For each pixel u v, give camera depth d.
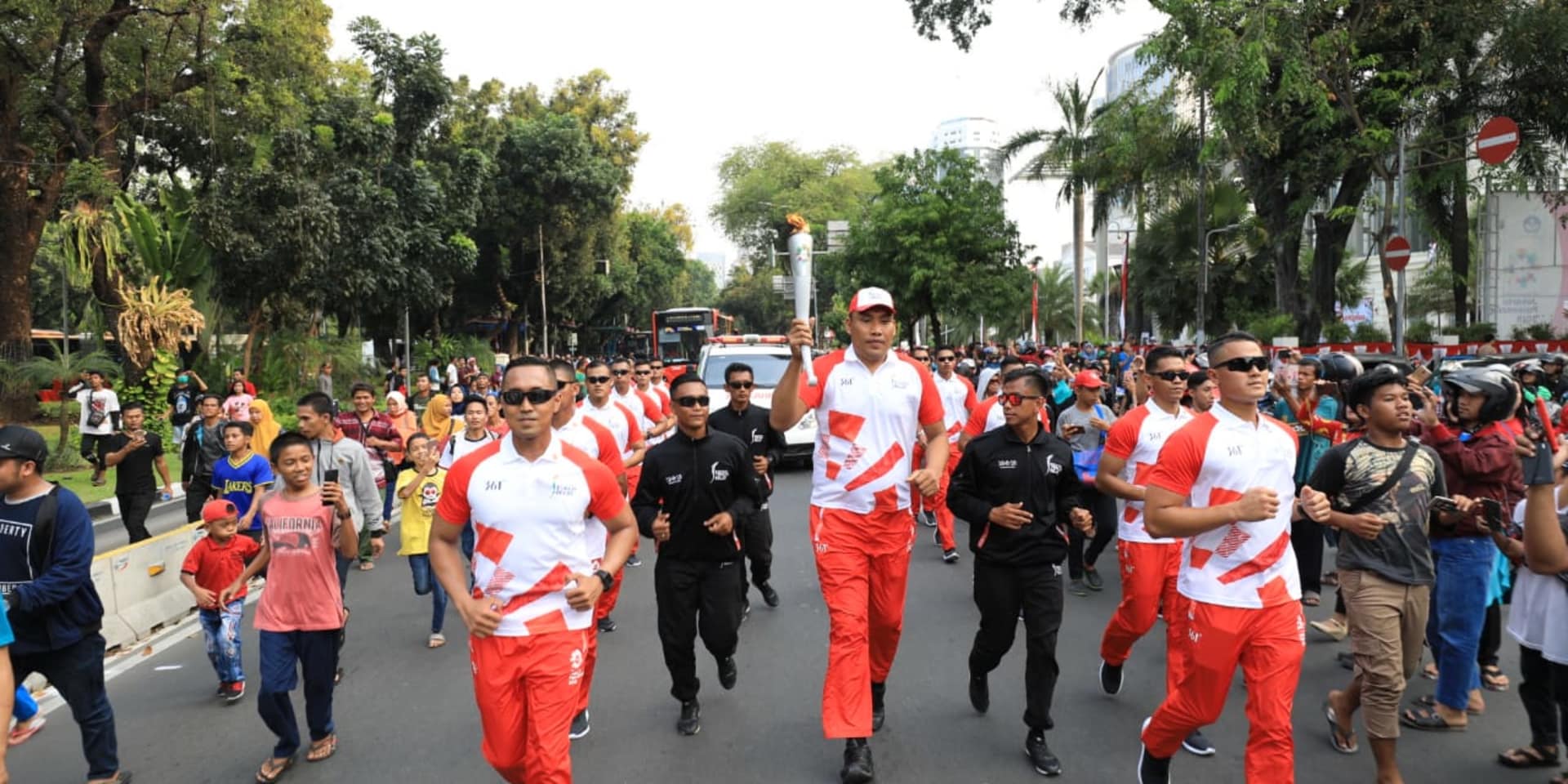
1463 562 4.84
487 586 3.70
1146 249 34.94
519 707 3.72
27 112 23.44
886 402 4.59
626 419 8.11
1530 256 19.83
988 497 4.77
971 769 4.65
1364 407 4.41
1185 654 3.97
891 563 4.72
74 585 4.40
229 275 24.25
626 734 5.16
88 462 16.64
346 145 28.69
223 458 7.17
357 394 10.05
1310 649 6.42
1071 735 5.05
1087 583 7.96
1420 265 38.84
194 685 6.21
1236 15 16.91
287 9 26.62
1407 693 5.59
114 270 22.05
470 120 41.59
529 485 3.70
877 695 5.10
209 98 25.78
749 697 5.69
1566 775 4.42
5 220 22.61
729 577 5.28
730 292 83.69
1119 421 5.55
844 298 36.84
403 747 5.09
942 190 30.31
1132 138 23.31
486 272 46.19
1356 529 4.30
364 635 7.14
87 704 4.59
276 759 4.75
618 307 61.22
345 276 27.22
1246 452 3.84
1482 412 4.81
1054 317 62.06
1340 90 17.53
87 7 22.03
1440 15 17.20
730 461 5.20
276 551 4.80
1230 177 28.70
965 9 17.66
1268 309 32.28
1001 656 5.04
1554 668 4.28
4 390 20.20
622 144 52.06
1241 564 3.83
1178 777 4.54
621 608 7.68
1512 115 17.98
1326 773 4.55
